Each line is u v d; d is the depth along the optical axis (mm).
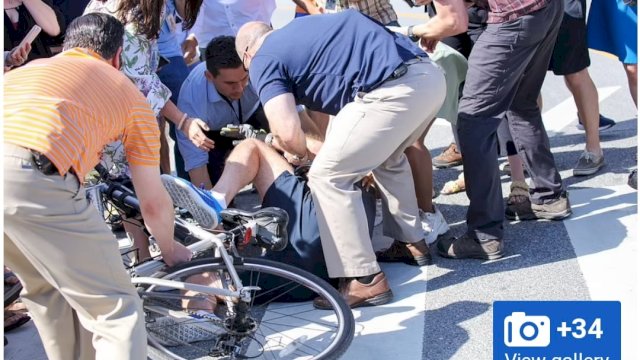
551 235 4824
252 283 3994
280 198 4293
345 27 4000
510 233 4898
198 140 4508
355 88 3967
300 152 3953
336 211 4047
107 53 3379
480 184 4492
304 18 4070
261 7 6203
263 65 3963
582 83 5453
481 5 4484
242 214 3902
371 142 3971
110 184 3793
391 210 4512
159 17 4250
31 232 2963
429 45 4617
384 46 3969
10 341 4012
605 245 4676
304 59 3963
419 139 4688
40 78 3080
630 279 4336
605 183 5465
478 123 4422
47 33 4945
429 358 3789
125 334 3080
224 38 4699
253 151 4406
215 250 3842
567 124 6660
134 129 3230
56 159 2938
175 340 3770
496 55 4336
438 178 5801
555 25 4508
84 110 3047
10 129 2947
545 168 4922
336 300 3785
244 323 3678
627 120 6598
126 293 3143
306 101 4086
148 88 4301
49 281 3082
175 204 3887
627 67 5570
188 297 3668
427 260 4582
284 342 3912
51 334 3377
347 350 3861
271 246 3910
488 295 4270
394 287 4395
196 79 4887
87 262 3049
